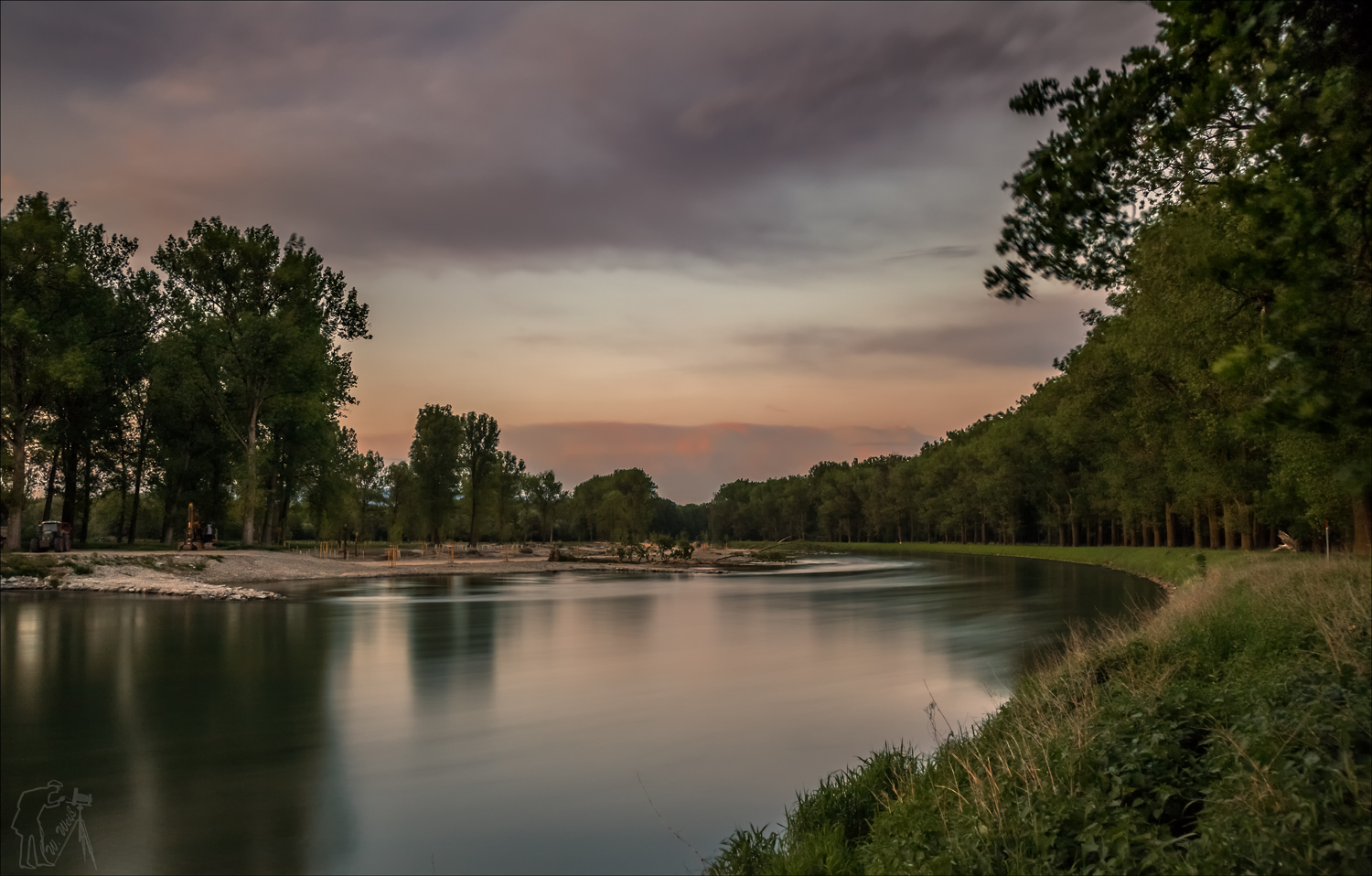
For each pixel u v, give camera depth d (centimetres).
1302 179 470
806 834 674
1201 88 461
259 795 877
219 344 5284
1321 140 467
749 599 3206
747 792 873
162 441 5834
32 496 5991
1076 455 7381
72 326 4606
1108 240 514
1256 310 1788
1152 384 3469
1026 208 514
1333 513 2680
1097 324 3609
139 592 3250
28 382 4428
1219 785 541
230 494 6297
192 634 2098
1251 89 482
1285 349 425
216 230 5709
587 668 1598
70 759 1003
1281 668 805
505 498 7638
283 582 4028
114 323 5369
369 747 1047
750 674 1524
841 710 1222
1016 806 580
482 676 1523
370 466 7150
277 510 7306
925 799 686
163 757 1011
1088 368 3797
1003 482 8400
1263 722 607
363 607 2805
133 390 5697
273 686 1430
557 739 1080
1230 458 3481
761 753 1010
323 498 6625
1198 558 3481
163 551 4572
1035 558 7388
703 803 841
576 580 4475
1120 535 8575
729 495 17262
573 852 723
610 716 1201
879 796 761
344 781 916
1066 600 2978
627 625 2302
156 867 704
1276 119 470
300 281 5838
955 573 5009
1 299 4425
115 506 7612
